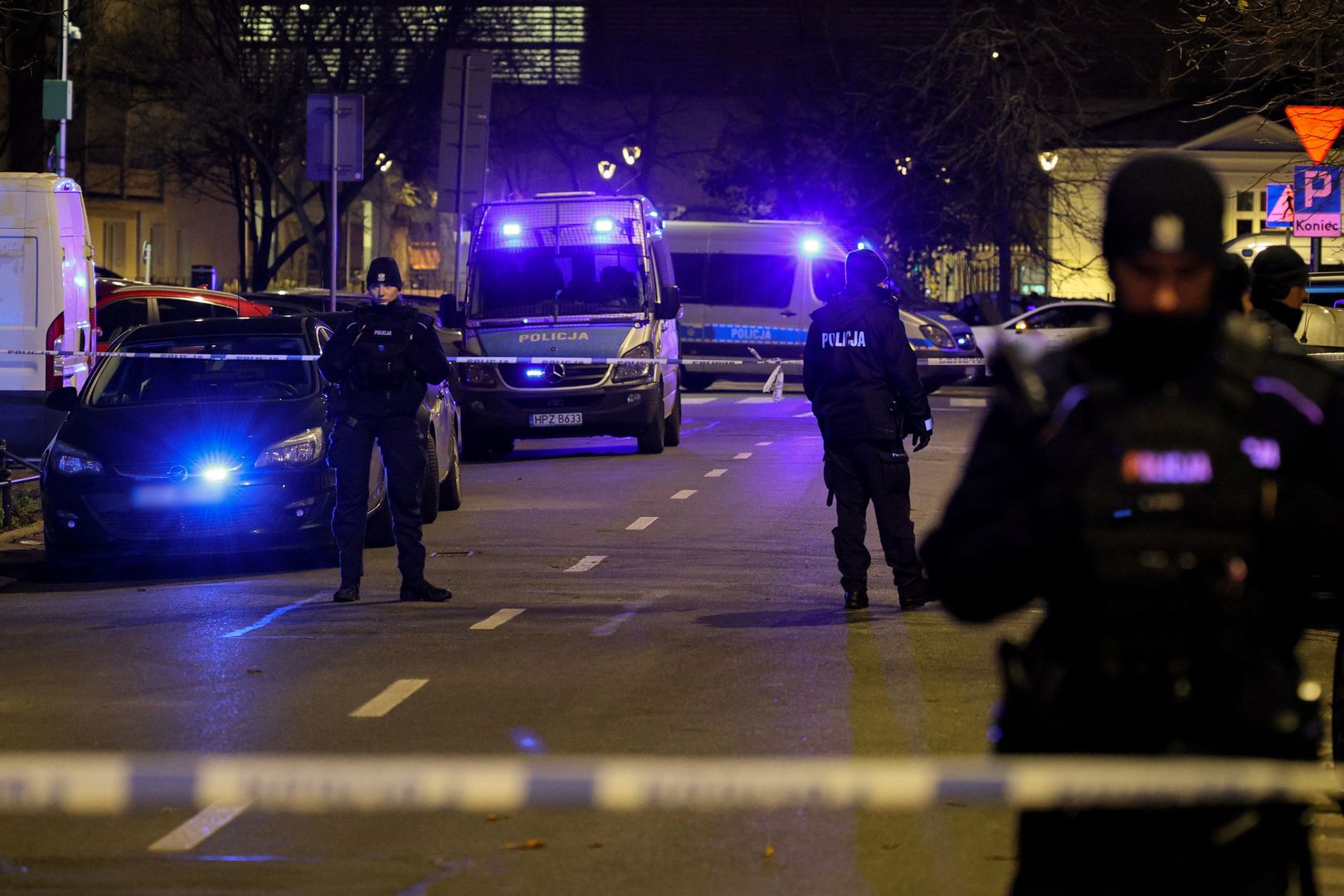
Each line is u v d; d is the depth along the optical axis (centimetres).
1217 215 782
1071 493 785
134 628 2673
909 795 795
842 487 2778
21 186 4756
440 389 4088
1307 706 788
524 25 15588
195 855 1512
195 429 3291
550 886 1425
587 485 4694
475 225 5819
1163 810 761
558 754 1847
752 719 2014
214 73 11556
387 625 2672
